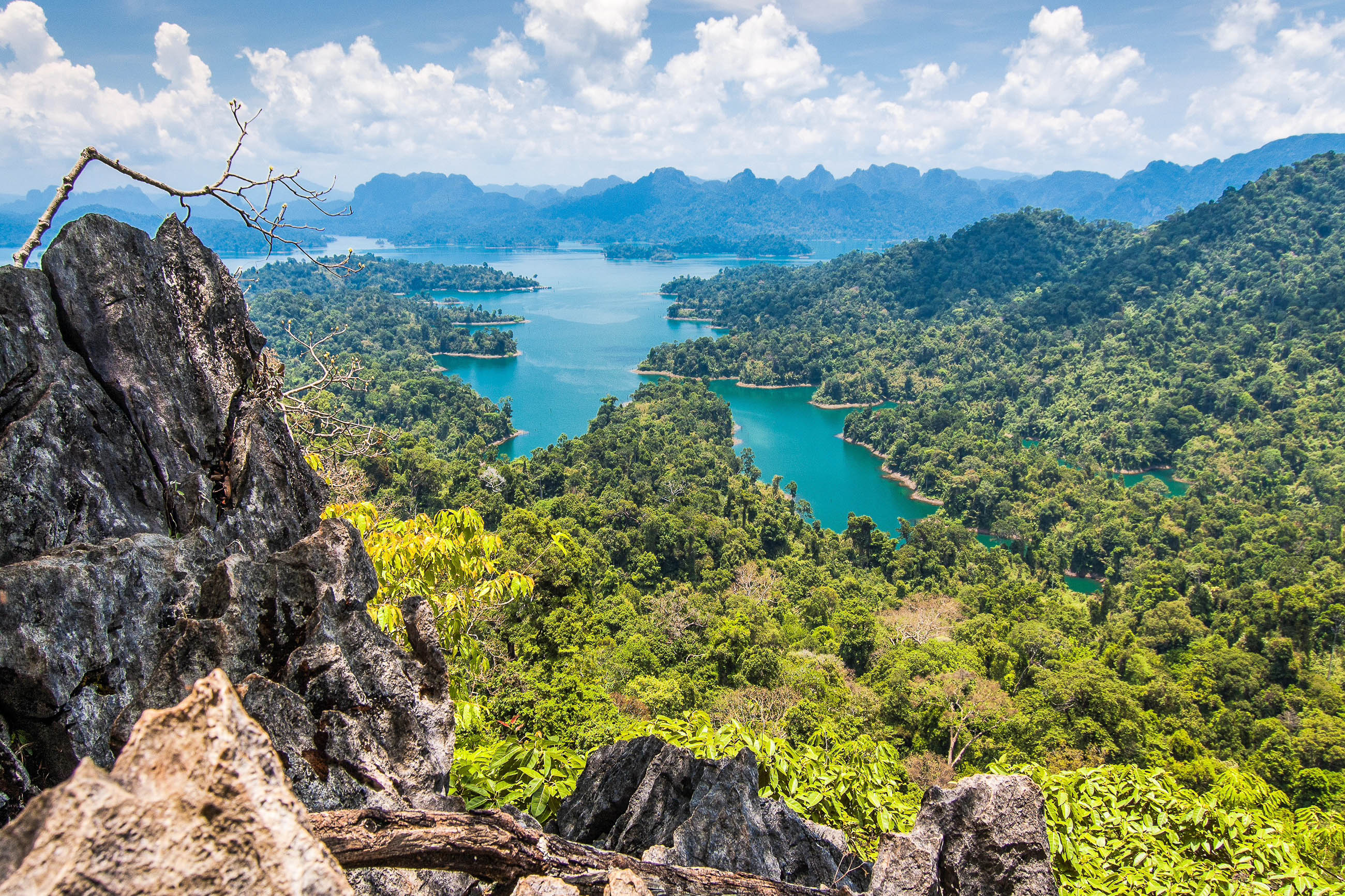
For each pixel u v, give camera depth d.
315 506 5.92
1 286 4.20
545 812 6.07
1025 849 4.62
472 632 8.59
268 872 1.75
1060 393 175.12
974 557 96.44
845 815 6.92
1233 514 107.50
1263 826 7.56
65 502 4.16
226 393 5.32
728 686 54.03
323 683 3.85
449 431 141.75
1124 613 82.69
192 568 4.26
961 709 49.56
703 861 5.01
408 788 3.91
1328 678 68.62
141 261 4.91
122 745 3.39
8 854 1.55
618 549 91.75
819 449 150.88
